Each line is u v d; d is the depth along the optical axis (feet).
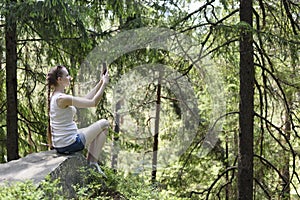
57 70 15.52
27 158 14.62
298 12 24.16
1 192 10.48
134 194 15.71
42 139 26.40
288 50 21.84
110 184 16.20
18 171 13.11
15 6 20.29
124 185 16.19
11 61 23.88
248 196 22.36
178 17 24.76
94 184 15.60
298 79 25.75
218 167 32.78
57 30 22.22
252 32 19.88
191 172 32.07
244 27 19.76
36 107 26.35
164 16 24.94
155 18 24.99
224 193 33.06
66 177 14.08
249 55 22.09
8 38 23.50
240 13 22.08
